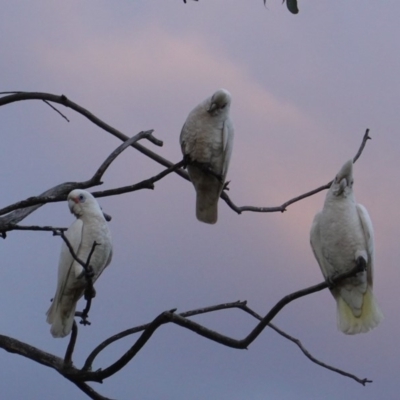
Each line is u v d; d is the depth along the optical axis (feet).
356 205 38.40
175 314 31.73
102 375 33.17
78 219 35.42
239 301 37.19
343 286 38.42
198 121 42.16
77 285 34.83
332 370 36.06
